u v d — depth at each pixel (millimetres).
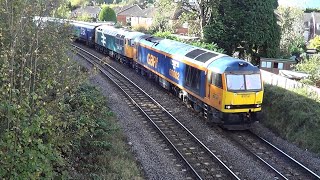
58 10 13867
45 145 8852
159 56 26453
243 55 38438
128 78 29812
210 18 37750
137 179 12578
